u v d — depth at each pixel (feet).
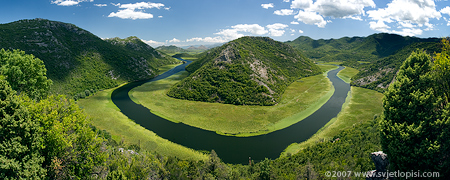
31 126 84.23
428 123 89.35
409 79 98.99
